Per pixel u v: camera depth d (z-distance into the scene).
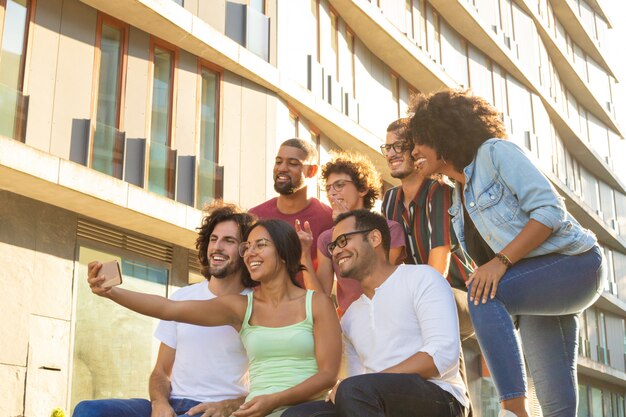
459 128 4.01
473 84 26.61
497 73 28.61
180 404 4.73
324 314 4.40
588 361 32.94
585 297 3.84
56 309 12.96
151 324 14.68
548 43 35.09
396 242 5.14
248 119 16.34
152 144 14.52
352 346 4.54
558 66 37.19
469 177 3.98
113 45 14.31
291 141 6.37
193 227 14.63
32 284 12.65
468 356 7.14
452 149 4.03
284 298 4.50
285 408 4.18
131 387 14.06
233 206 5.21
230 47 15.76
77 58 13.52
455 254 5.26
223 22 16.06
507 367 3.67
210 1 15.86
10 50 12.52
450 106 4.06
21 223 12.68
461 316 4.94
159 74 15.05
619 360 37.97
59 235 13.24
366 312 4.34
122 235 14.43
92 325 13.59
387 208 5.44
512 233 3.83
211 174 15.44
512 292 3.77
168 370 4.96
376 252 4.39
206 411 4.53
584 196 38.69
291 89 17.31
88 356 13.40
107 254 14.08
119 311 14.10
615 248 41.69
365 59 21.50
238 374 4.80
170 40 15.05
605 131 43.22
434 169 4.15
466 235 4.26
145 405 4.75
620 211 43.09
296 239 4.59
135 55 14.55
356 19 20.39
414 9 23.33
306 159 6.34
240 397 4.69
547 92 33.62
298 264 4.57
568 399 4.14
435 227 5.06
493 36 26.72
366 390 3.73
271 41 17.06
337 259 4.42
